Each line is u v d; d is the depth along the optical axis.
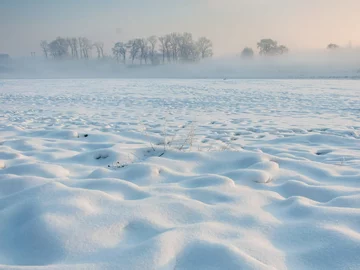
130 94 19.88
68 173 4.34
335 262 2.11
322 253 2.20
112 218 2.64
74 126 8.73
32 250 2.30
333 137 6.80
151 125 9.01
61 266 1.98
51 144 6.25
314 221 2.67
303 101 15.12
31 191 3.12
